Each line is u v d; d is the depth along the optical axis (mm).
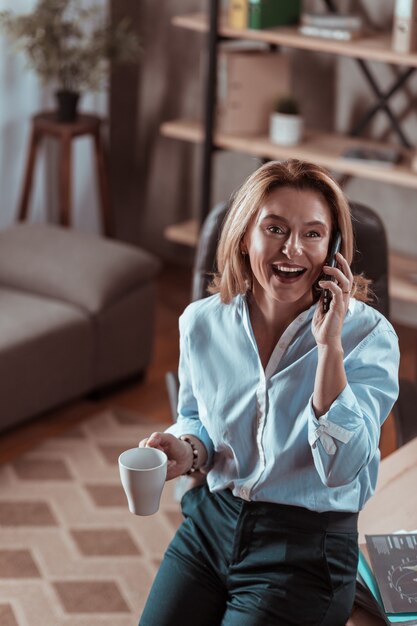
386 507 1966
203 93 4176
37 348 3463
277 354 1775
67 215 4441
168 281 4953
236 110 4219
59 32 4262
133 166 5156
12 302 3658
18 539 2973
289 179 1687
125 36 4438
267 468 1762
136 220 5234
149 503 1674
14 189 4617
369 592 1730
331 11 4191
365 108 4336
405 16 3654
